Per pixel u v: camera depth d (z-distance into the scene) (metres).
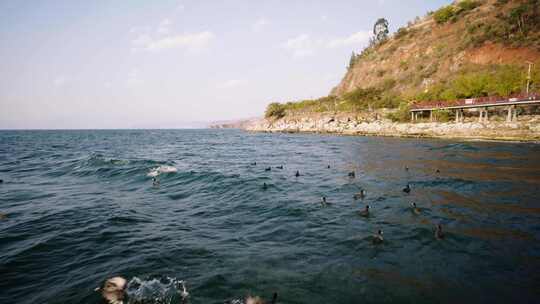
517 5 82.25
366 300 6.21
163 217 12.08
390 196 15.01
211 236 9.91
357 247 8.91
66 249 8.88
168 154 37.94
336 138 58.59
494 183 17.39
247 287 6.68
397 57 111.44
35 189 17.62
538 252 8.52
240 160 30.80
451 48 89.12
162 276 7.18
